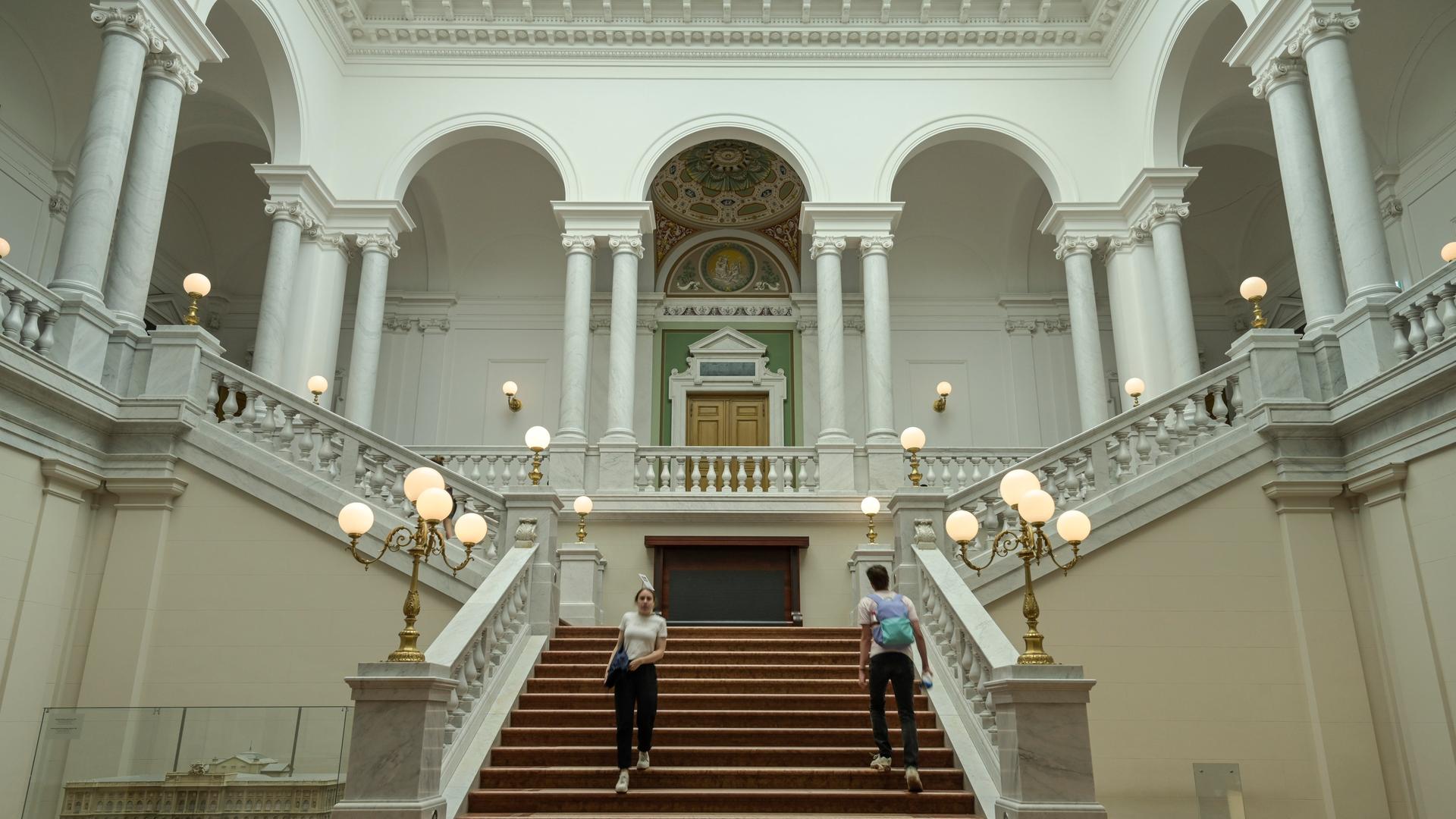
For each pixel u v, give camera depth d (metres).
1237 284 18.11
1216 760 8.20
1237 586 8.63
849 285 17.91
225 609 8.62
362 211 13.91
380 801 5.26
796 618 11.58
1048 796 5.37
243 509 8.86
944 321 18.06
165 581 8.69
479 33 14.63
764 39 14.74
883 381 13.40
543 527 8.76
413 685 5.43
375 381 13.64
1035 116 14.58
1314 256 9.84
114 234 11.61
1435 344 8.02
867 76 14.77
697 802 5.95
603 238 14.02
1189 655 8.43
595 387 17.33
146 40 9.57
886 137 14.48
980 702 6.46
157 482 8.77
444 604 8.52
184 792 6.21
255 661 8.49
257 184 17.05
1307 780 8.20
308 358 13.22
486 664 6.88
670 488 12.72
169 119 9.91
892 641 6.08
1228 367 9.36
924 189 17.61
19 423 7.80
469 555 6.77
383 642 8.48
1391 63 13.25
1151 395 13.14
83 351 8.55
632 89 14.66
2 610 7.71
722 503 12.27
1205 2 11.91
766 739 6.71
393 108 14.47
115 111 9.20
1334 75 9.65
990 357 17.89
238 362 17.64
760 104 14.62
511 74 14.66
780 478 12.84
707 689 7.53
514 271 18.16
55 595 8.28
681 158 17.39
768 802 5.95
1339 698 8.30
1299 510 8.80
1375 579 8.58
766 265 18.33
